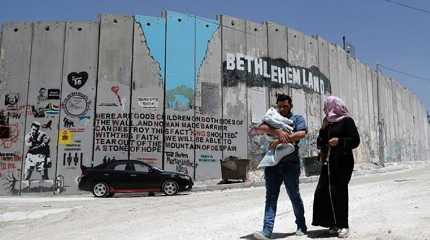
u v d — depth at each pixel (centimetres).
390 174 2670
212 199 1524
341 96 3581
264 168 694
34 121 2448
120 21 2548
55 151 2417
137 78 2512
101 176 2041
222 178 2455
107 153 2422
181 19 2631
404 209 855
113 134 2441
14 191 2386
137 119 2473
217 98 2670
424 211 809
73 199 1948
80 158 2409
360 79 4044
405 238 614
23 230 1149
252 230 786
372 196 1120
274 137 679
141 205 1470
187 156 2530
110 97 2475
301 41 3173
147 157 2453
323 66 3362
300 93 3091
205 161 2575
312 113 3170
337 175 659
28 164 2409
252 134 2761
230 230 804
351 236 654
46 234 1012
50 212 1464
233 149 2677
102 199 1875
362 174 3084
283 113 699
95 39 2527
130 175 2044
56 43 2520
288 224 827
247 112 2767
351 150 665
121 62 2512
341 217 651
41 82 2484
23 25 2544
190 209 1241
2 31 2550
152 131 2480
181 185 2067
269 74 2920
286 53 3042
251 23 2888
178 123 2531
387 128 4575
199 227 870
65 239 900
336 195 657
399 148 4900
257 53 2883
